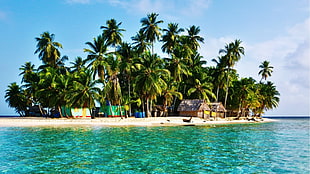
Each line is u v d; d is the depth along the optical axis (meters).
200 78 68.06
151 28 62.22
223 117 72.88
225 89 75.62
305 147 20.27
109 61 48.25
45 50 60.78
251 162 14.65
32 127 34.09
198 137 26.16
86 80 46.09
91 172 12.22
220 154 16.89
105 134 27.03
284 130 38.72
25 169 12.64
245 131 35.25
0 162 13.98
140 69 51.78
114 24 60.41
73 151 17.11
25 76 68.44
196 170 12.81
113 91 48.16
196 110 61.22
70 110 52.94
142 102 55.66
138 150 17.77
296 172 12.66
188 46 69.19
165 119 52.12
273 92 93.12
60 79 48.62
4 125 35.72
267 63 91.81
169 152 17.25
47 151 17.05
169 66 61.84
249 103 78.25
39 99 56.44
